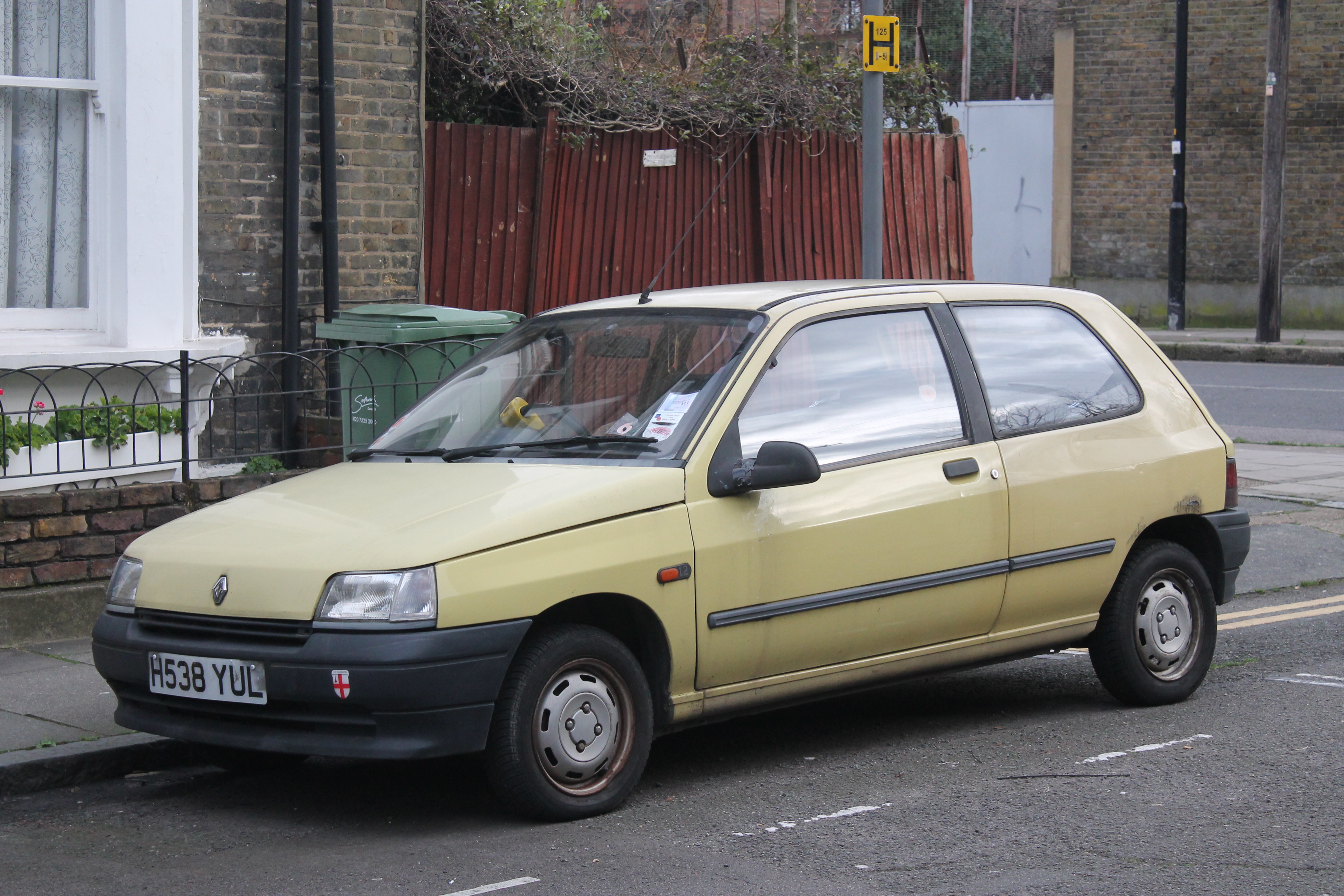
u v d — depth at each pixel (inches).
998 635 235.9
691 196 518.9
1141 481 249.1
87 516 290.4
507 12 484.4
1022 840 188.7
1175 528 262.4
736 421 211.0
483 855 185.2
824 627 214.5
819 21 629.3
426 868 181.2
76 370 302.8
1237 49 942.4
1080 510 240.8
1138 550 252.5
